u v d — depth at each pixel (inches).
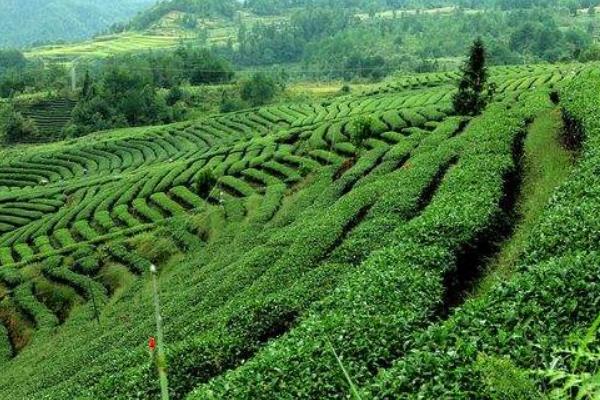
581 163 1080.8
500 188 1200.8
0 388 1573.6
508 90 3351.4
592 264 623.8
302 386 635.5
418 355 556.7
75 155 4160.9
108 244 2305.6
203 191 2600.9
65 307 2039.9
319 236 1467.8
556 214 856.3
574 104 1524.4
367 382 597.9
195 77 7062.0
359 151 2546.8
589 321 543.2
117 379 998.4
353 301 811.4
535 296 605.3
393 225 1321.4
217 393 682.2
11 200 3132.4
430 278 850.8
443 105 3125.0
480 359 501.7
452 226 1007.6
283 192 2374.5
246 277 1462.8
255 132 3939.5
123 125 5541.3
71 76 7234.3
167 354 963.3
